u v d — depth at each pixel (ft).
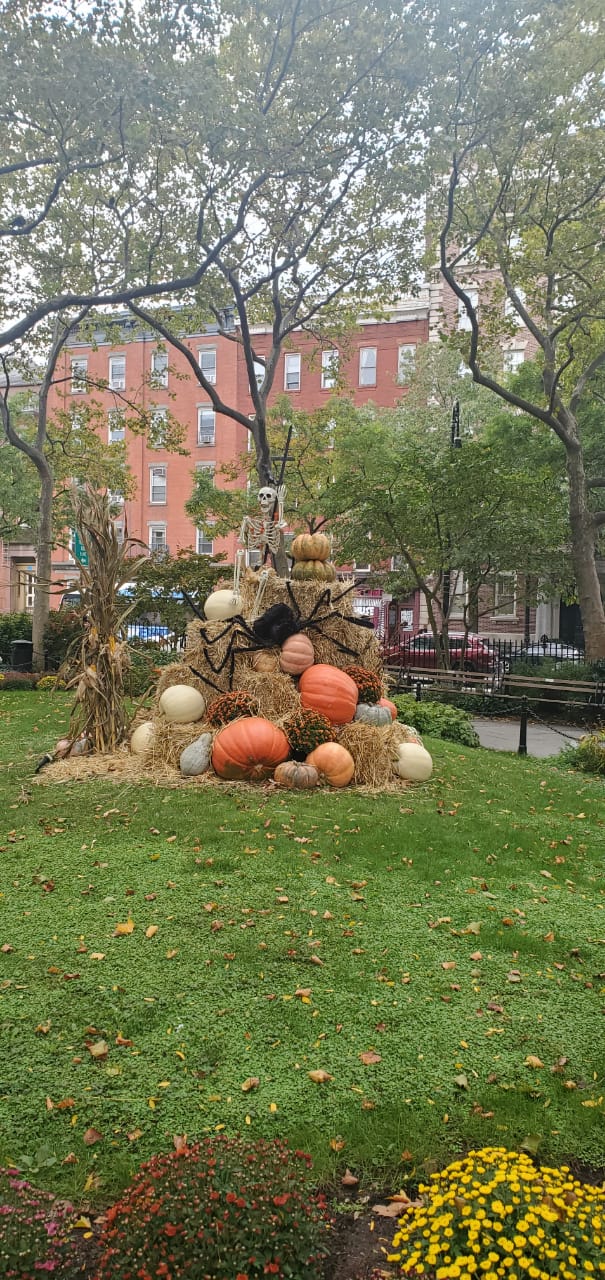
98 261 46.44
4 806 22.68
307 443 75.97
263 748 25.07
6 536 93.76
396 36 33.14
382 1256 7.55
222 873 17.44
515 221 47.67
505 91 35.63
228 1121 9.41
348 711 27.58
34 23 26.37
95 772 26.55
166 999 12.07
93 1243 7.50
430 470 55.52
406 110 35.45
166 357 129.70
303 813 22.24
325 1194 8.40
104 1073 10.24
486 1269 6.37
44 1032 11.09
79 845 19.25
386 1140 9.20
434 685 56.29
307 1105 9.77
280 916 15.20
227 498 79.30
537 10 34.27
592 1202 7.18
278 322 54.24
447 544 58.44
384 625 96.58
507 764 33.19
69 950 13.62
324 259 52.44
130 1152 8.86
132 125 29.76
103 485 44.04
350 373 122.72
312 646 29.09
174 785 25.00
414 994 12.53
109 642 29.76
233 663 27.89
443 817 22.84
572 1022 11.89
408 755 27.17
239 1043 11.02
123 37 27.40
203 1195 6.89
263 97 36.88
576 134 45.83
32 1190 7.88
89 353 132.36
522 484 55.88
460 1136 9.31
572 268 45.96
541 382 66.33
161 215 40.57
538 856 19.86
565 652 78.18
